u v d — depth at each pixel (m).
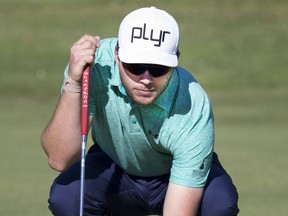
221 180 16.39
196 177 15.66
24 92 61.12
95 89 15.77
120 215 17.45
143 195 16.94
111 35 75.44
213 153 17.31
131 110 15.56
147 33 14.85
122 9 82.12
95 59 15.84
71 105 15.45
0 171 33.16
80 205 15.41
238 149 39.03
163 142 15.73
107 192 16.92
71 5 83.50
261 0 84.31
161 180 16.84
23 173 32.75
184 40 72.94
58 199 16.56
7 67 67.44
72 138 15.57
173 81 15.39
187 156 15.59
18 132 43.84
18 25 78.06
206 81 65.00
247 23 77.81
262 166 34.78
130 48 14.82
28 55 70.31
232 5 82.62
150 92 14.96
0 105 55.25
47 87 62.75
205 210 16.17
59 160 15.79
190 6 82.31
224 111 52.06
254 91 62.12
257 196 28.73
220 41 73.06
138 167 16.53
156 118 15.53
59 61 69.19
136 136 15.85
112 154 16.59
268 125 46.81
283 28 76.81
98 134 16.58
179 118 15.52
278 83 64.88
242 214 25.77
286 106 54.34
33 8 83.06
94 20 78.94
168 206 15.70
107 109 15.80
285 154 37.69
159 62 14.73
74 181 16.62
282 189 30.11
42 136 15.89
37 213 25.38
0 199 27.64
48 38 74.31
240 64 68.69
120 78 15.29
